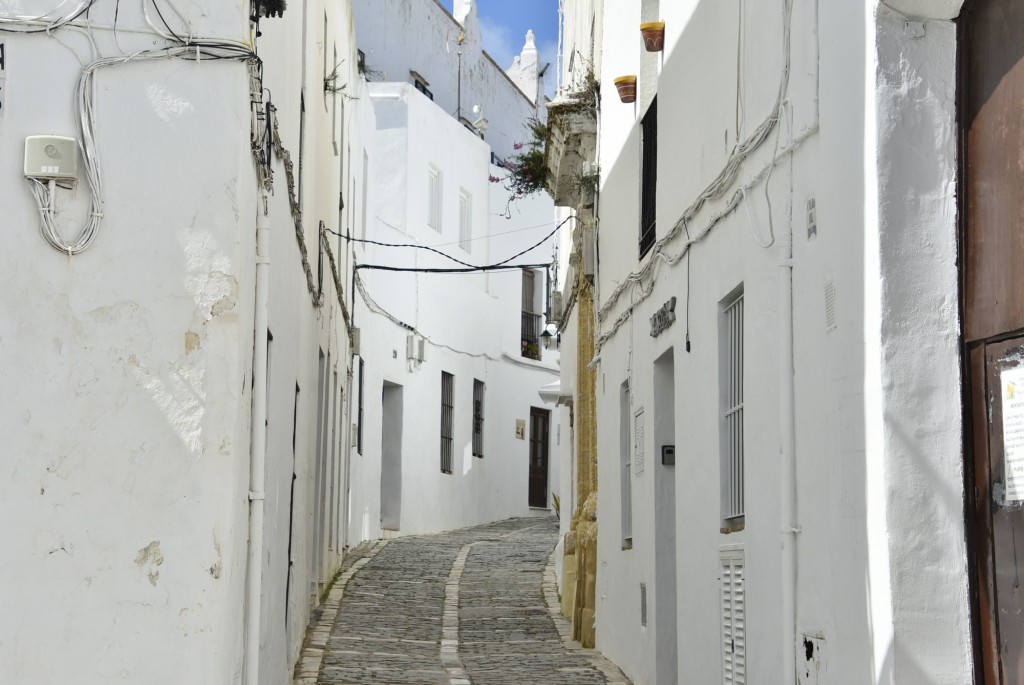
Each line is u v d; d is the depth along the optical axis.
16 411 5.51
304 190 10.43
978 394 5.19
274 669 8.10
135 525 5.50
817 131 6.16
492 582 17.91
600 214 13.62
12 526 5.45
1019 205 4.90
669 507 10.15
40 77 5.68
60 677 5.39
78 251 5.61
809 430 6.20
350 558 19.72
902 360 5.27
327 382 14.48
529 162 16.17
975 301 5.22
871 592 5.33
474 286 28.70
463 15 31.47
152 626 5.45
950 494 5.22
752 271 7.28
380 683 10.42
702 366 8.55
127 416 5.57
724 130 8.00
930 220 5.36
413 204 25.61
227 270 5.68
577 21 17.03
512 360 30.61
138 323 5.62
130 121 5.71
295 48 9.44
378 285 23.67
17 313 5.56
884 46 5.41
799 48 6.44
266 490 7.25
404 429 24.89
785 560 6.38
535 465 31.91
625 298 11.79
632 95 11.34
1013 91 4.97
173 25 5.77
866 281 5.44
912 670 5.11
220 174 5.72
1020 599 4.87
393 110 25.42
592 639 13.25
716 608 8.07
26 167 5.57
